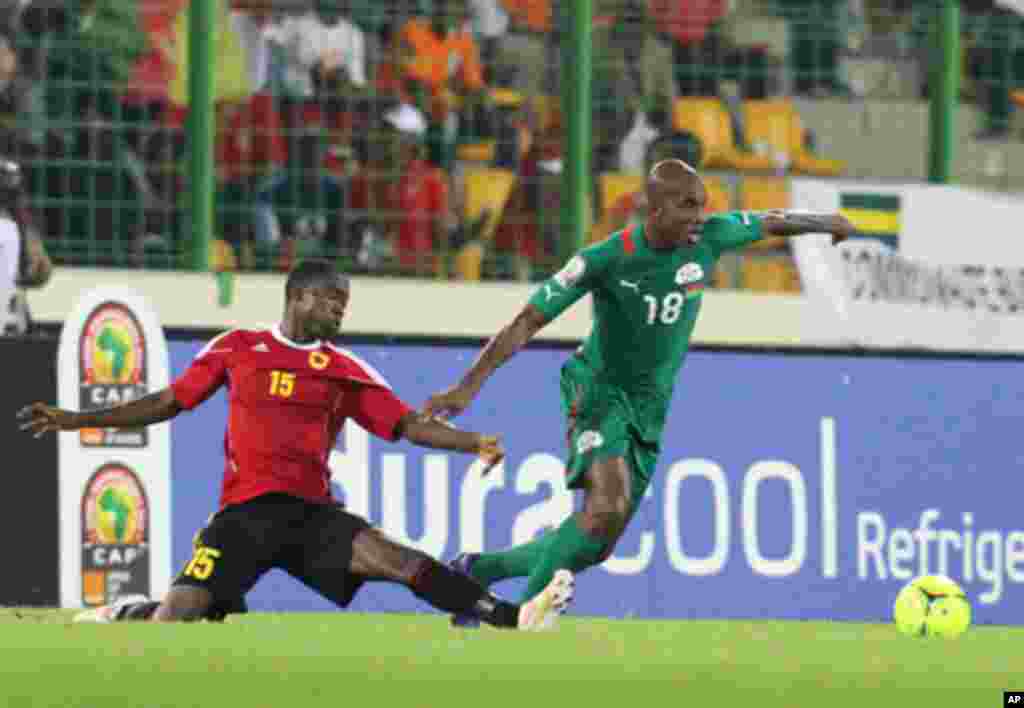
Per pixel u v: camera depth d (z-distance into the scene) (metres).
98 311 27.33
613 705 11.07
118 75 35.72
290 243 35.97
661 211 20.95
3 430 26.91
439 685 11.75
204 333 27.73
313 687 11.53
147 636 15.35
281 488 19.31
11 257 31.42
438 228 36.34
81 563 27.16
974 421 30.48
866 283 36.81
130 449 27.41
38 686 11.34
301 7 36.88
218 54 36.38
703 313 35.75
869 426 29.97
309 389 19.42
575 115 35.44
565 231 35.72
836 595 29.67
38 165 34.47
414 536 28.16
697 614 28.95
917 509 30.11
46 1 35.28
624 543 28.66
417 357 28.47
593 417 21.67
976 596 30.33
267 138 36.03
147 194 35.16
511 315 35.19
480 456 19.53
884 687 12.08
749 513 29.28
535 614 18.86
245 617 25.80
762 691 11.76
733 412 29.31
